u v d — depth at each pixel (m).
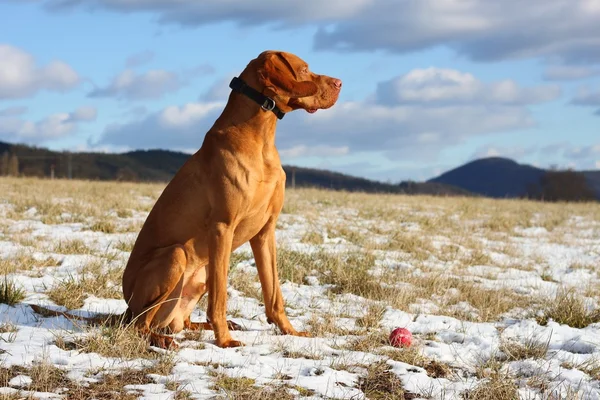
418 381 5.09
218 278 5.84
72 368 5.00
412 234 14.00
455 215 18.97
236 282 8.47
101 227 12.38
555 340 6.68
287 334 6.40
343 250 11.57
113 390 4.61
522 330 6.98
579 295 8.87
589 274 11.20
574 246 14.45
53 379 4.74
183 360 5.36
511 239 15.09
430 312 7.86
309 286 8.95
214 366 5.26
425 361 5.66
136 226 12.93
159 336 5.78
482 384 5.00
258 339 6.12
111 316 6.26
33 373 4.79
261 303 7.72
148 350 5.56
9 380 4.65
